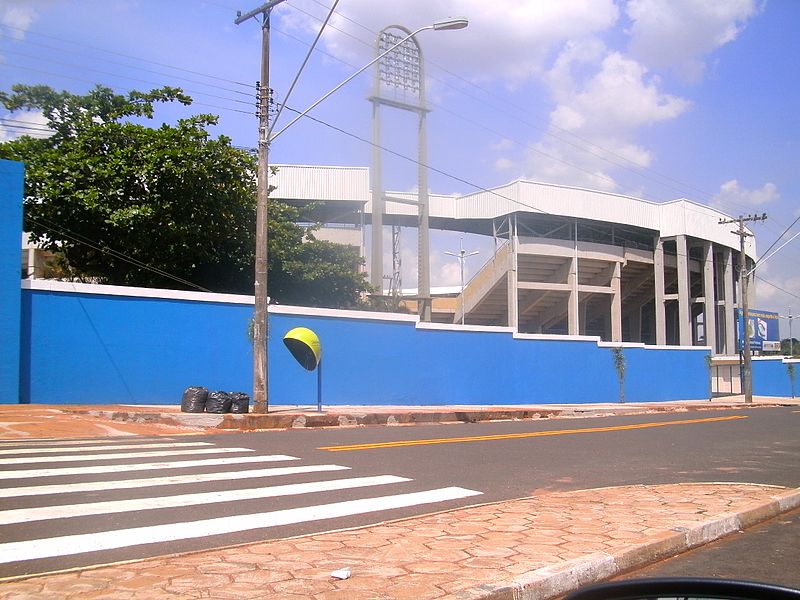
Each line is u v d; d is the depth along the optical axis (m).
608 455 12.15
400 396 23.83
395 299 38.03
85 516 6.42
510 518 6.70
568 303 46.38
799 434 16.91
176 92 27.33
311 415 16.72
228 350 19.75
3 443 11.75
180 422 15.18
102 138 24.23
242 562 5.08
